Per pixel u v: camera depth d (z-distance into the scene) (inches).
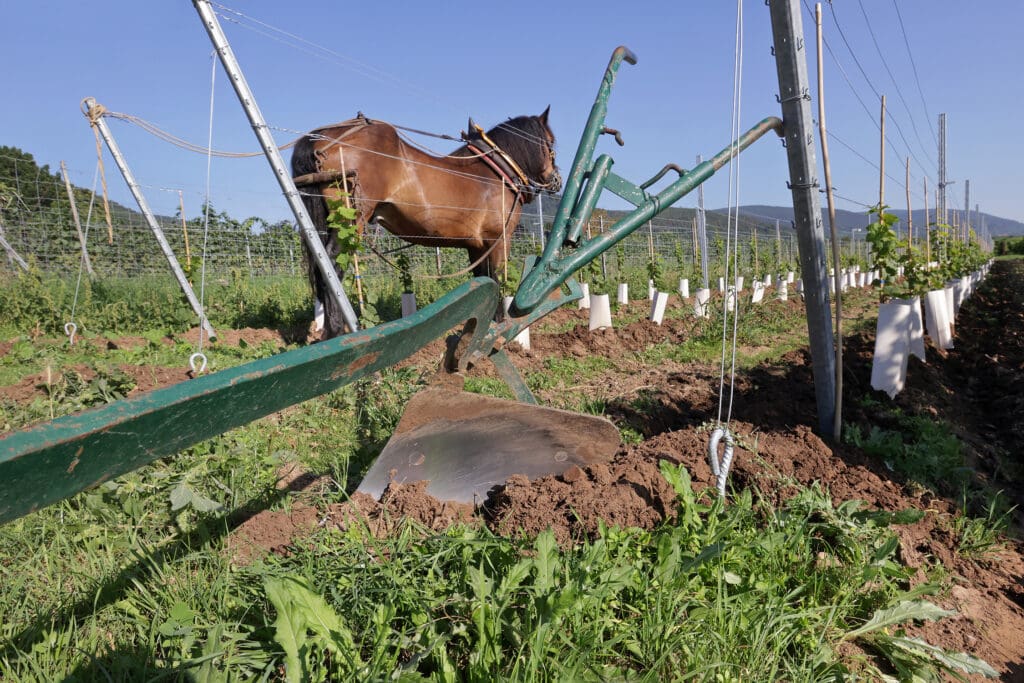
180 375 277.3
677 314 509.4
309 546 114.4
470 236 315.6
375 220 297.1
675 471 118.1
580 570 92.3
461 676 83.4
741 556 104.7
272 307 470.6
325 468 167.2
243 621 96.3
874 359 230.8
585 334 373.7
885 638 96.3
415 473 135.6
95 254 553.0
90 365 286.2
